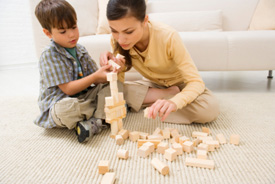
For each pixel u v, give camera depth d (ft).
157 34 3.09
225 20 6.02
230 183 1.87
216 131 2.84
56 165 2.20
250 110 3.51
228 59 4.53
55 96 2.98
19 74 7.71
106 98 2.57
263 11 5.53
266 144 2.46
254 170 2.02
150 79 3.80
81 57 3.45
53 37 2.96
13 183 1.96
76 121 2.70
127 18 2.43
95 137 2.77
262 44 4.40
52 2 2.82
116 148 2.48
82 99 2.95
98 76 2.89
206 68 4.62
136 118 3.32
